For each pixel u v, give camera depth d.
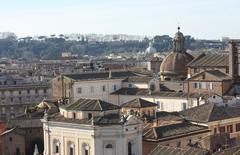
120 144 112.06
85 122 114.56
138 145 115.38
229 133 129.38
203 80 189.25
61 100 193.88
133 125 114.06
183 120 132.62
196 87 191.38
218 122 132.38
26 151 165.12
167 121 133.62
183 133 121.69
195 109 138.25
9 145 163.12
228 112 137.88
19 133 163.38
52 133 121.38
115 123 112.00
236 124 138.12
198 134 124.94
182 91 194.75
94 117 114.38
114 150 112.38
